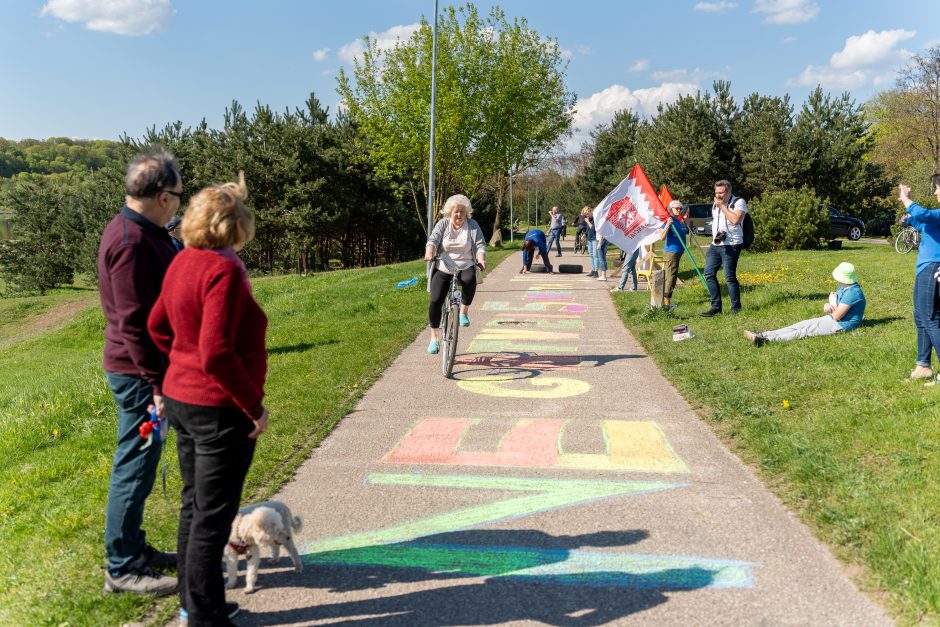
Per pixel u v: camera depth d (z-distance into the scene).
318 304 13.59
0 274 49.53
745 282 13.12
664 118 38.50
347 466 4.71
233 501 2.69
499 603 3.04
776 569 3.24
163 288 2.66
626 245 10.92
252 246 39.97
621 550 3.47
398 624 2.90
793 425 5.05
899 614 2.81
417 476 4.52
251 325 2.65
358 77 32.78
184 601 2.82
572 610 2.97
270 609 3.04
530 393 6.49
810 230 20.64
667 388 6.54
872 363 6.39
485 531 3.73
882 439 4.54
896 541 3.29
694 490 4.19
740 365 6.89
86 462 5.25
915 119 43.34
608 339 9.09
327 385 6.76
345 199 40.28
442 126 31.00
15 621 3.00
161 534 3.69
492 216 52.88
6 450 5.85
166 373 2.68
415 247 48.56
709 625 2.83
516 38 32.66
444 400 6.30
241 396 2.50
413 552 3.51
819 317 8.48
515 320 10.70
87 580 3.30
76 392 7.94
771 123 34.91
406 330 9.70
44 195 48.50
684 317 9.98
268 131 38.69
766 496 4.05
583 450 4.95
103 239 2.96
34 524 4.08
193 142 40.34
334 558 3.47
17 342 23.53
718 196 9.66
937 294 5.55
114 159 42.19
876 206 37.84
